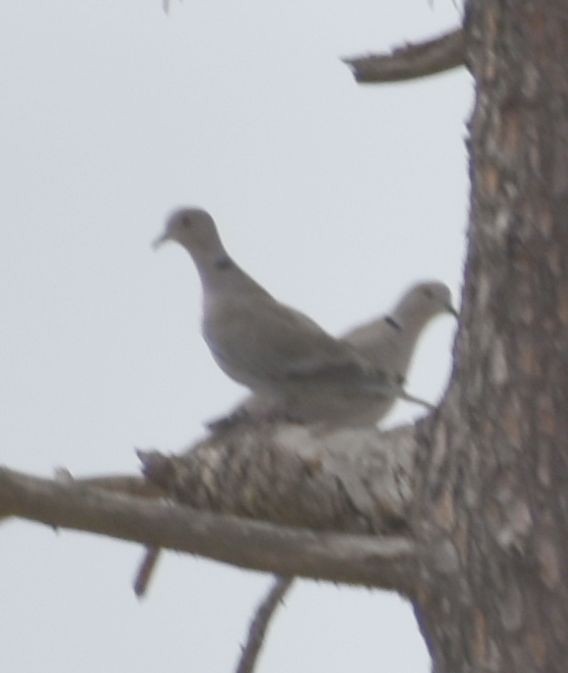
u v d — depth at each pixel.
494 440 10.00
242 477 10.89
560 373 9.99
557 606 9.64
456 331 10.59
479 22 10.93
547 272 10.13
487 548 9.83
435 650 9.95
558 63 10.46
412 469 10.50
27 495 9.52
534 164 10.32
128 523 9.71
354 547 9.95
